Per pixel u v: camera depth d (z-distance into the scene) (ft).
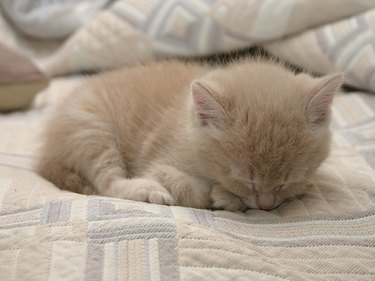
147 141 1.49
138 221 1.11
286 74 1.40
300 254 1.08
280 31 2.07
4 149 1.70
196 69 1.68
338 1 2.00
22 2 2.68
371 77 1.82
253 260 1.03
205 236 1.07
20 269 1.01
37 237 1.08
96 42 2.40
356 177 1.37
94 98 1.59
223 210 1.30
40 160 1.56
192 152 1.35
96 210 1.16
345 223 1.19
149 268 1.01
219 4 2.16
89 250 1.04
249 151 1.22
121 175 1.52
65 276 0.99
